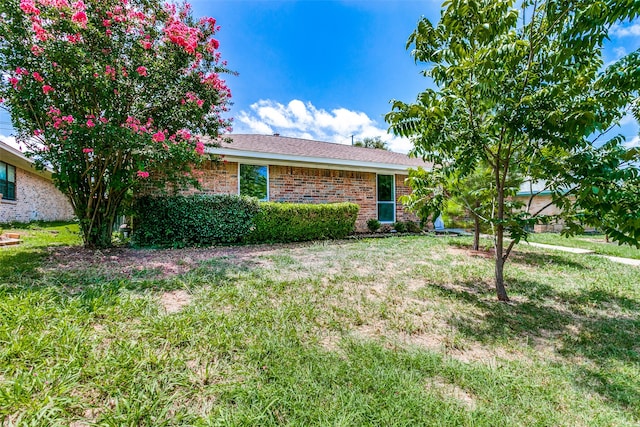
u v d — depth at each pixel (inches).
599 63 121.5
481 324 128.4
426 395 79.0
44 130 221.6
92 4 218.2
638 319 139.9
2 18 199.0
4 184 486.9
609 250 324.5
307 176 398.0
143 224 272.7
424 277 194.7
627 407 80.5
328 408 72.0
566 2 106.9
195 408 69.9
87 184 253.3
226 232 296.5
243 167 358.9
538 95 111.0
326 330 114.2
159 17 246.8
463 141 141.9
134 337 97.3
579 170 116.8
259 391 75.9
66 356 83.4
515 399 80.7
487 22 115.3
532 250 307.3
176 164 262.4
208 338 99.6
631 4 88.6
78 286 145.6
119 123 228.5
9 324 98.0
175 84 250.7
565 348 111.3
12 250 237.5
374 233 432.8
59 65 208.8
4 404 65.9
